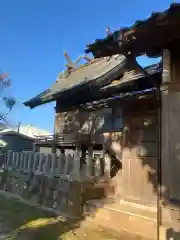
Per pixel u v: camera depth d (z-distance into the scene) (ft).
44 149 47.37
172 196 15.35
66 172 27.35
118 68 35.19
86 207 23.54
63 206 25.98
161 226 16.03
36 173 32.30
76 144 34.65
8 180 38.34
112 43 15.37
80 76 44.14
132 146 24.82
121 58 37.06
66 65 52.54
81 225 21.12
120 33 14.57
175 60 15.92
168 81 15.96
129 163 24.85
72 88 35.47
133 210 20.12
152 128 23.12
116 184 26.78
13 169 37.88
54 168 29.48
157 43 15.25
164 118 16.14
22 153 36.88
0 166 41.70
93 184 25.72
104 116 33.68
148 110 23.76
